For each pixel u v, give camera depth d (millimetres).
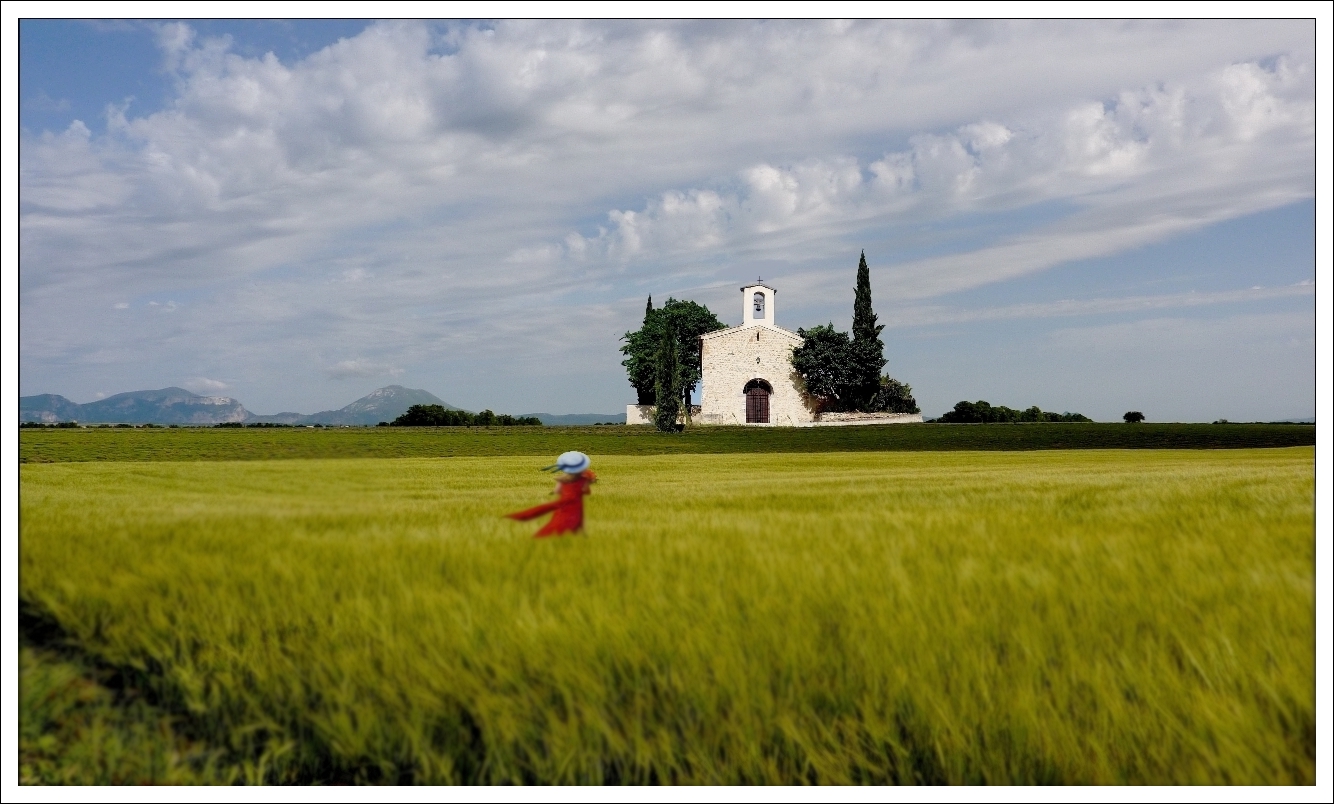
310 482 10039
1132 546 5953
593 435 61562
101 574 5340
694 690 3826
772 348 77000
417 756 3918
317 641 4402
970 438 58281
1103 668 3686
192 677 4375
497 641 4238
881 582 4930
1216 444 49969
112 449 34125
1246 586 4559
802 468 31172
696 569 5496
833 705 3816
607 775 3869
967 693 3662
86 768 3990
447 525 7676
